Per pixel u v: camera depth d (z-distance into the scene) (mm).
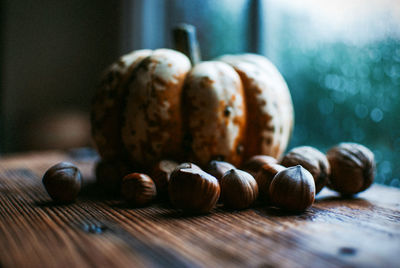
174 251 162
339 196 259
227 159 265
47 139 752
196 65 281
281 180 214
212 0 512
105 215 211
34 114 887
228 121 262
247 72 281
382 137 353
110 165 270
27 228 188
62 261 153
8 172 340
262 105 275
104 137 279
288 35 427
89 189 280
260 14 440
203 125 259
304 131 420
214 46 511
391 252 162
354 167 245
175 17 629
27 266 149
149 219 203
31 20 868
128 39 721
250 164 252
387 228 190
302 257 157
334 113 392
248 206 223
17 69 869
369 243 171
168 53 282
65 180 230
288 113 302
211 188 209
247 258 155
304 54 416
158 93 261
